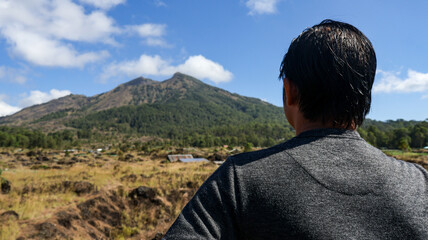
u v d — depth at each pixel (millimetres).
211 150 114312
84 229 9758
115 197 12930
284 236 544
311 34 725
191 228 571
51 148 123875
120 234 10180
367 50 713
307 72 685
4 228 7699
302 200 558
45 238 8094
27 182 14445
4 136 109062
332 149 640
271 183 589
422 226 551
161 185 16984
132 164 39500
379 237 536
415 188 615
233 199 587
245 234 574
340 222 540
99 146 162750
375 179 594
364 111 694
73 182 13812
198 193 638
